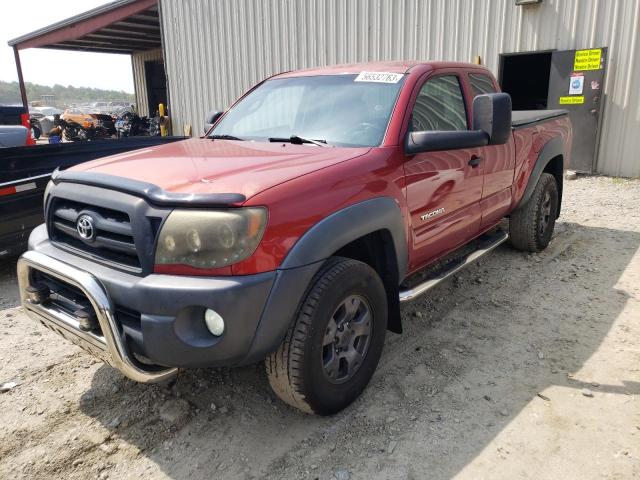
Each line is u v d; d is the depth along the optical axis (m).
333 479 2.37
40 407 2.93
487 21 9.52
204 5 13.50
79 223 2.56
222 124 3.97
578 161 9.09
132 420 2.82
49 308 2.74
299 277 2.36
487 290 4.43
